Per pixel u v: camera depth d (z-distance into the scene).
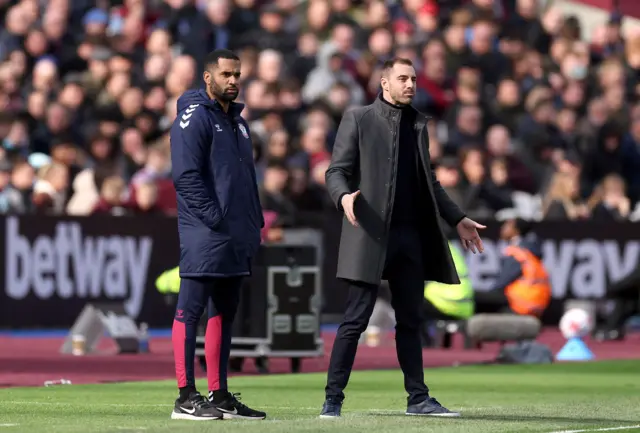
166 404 34.75
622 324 67.75
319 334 48.59
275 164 67.88
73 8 83.12
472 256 69.56
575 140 82.31
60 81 76.81
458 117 77.88
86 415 31.34
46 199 66.69
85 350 55.84
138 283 66.75
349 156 30.34
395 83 30.41
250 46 81.06
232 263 30.42
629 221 72.62
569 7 100.38
